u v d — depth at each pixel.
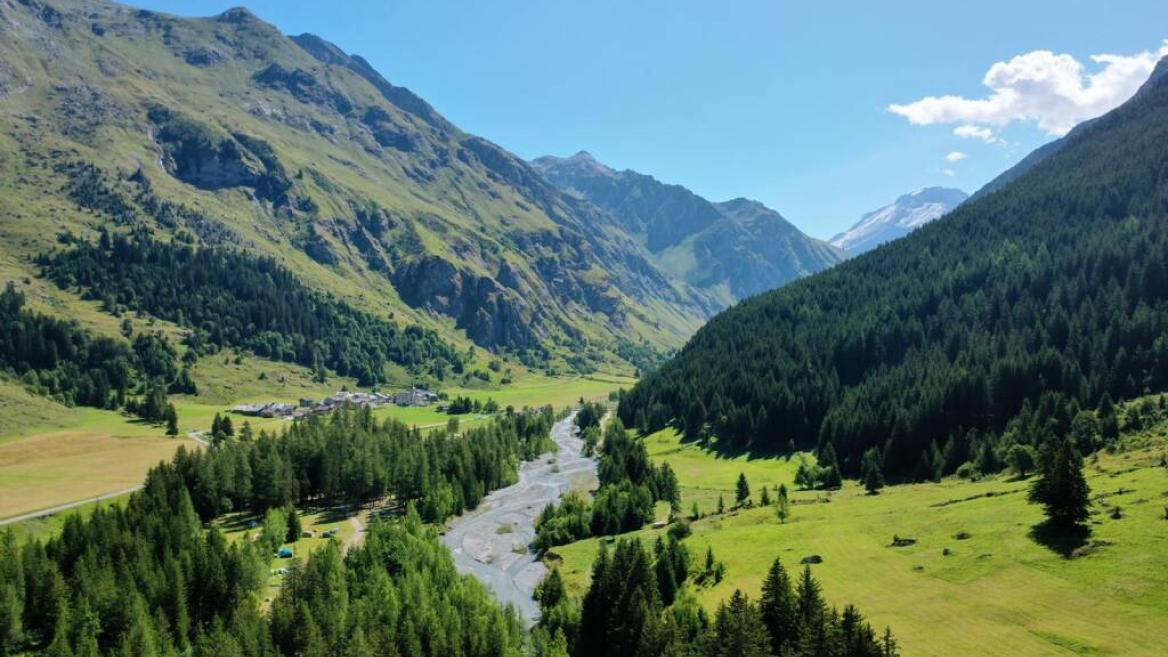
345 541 131.50
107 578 89.00
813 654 63.34
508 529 143.75
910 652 68.25
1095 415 135.38
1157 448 116.75
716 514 137.62
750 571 97.56
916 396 174.25
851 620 64.25
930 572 84.81
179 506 123.69
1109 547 78.50
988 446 139.25
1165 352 150.50
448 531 143.38
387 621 84.56
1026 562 80.94
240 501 150.12
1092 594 71.19
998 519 96.38
